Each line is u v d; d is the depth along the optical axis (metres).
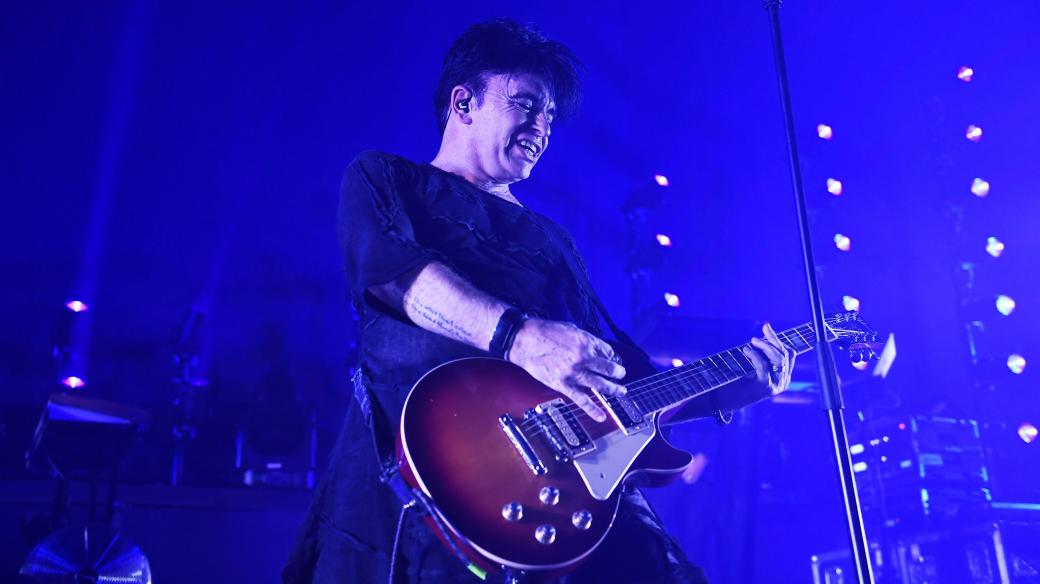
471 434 1.95
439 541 1.96
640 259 6.96
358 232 2.15
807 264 2.57
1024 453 5.95
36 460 5.83
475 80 2.59
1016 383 6.31
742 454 6.10
